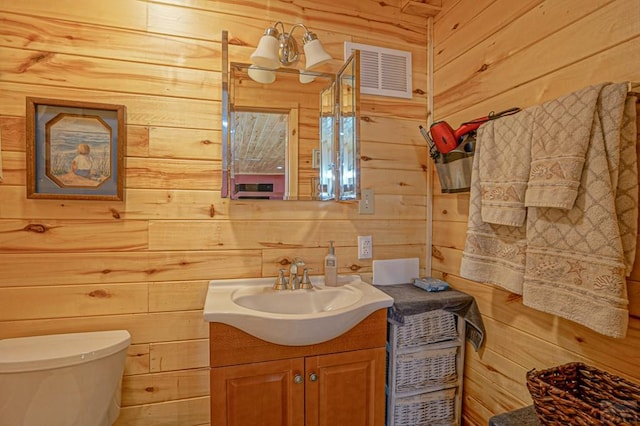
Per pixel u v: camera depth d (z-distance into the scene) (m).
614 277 0.85
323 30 1.57
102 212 1.31
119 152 1.31
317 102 1.55
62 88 1.26
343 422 1.23
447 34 1.62
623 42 0.92
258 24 1.48
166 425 1.38
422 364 1.42
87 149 1.29
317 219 1.56
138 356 1.35
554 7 1.11
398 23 1.68
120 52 1.32
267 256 1.49
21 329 1.24
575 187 0.92
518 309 1.25
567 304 0.95
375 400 1.27
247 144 1.46
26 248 1.24
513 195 1.10
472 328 1.46
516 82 1.25
